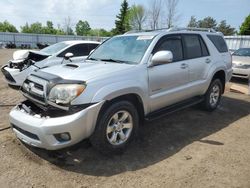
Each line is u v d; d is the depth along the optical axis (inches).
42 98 134.8
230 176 129.0
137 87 147.9
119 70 145.9
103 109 136.4
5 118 197.2
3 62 586.2
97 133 135.3
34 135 128.6
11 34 1596.9
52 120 124.3
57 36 1712.6
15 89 295.6
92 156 144.2
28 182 119.8
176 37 186.2
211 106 228.1
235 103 267.1
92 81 131.4
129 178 125.3
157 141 166.9
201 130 188.1
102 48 192.1
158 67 163.9
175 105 188.1
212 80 222.2
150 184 120.9
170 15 1424.7
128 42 179.6
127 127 149.5
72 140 127.0
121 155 146.7
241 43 881.5
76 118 124.0
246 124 204.1
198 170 133.4
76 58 307.1
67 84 127.9
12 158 138.9
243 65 376.2
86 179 123.6
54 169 130.9
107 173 128.9
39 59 302.0
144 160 142.3
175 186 119.7
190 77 192.7
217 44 231.0
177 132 182.7
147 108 160.4
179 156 147.9
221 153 152.8
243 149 159.2
